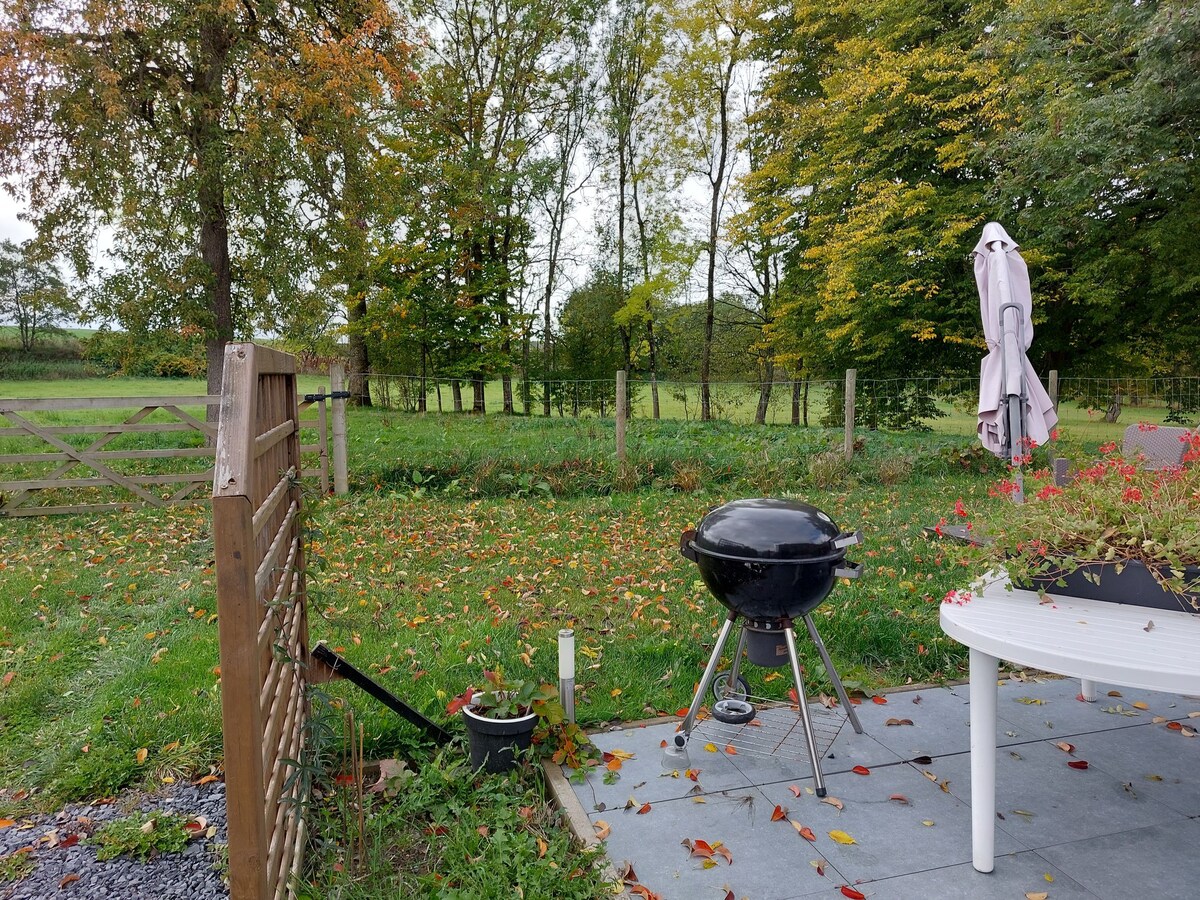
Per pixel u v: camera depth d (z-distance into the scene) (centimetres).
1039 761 288
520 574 547
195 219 1194
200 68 1195
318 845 241
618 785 272
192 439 1215
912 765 286
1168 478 240
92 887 225
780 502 283
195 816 262
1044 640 190
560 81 2167
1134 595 220
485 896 212
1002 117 1279
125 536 668
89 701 348
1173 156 1080
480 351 2181
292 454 278
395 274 2064
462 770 280
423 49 1898
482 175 1955
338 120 1226
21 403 734
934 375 1697
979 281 561
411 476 881
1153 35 966
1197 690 166
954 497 812
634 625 436
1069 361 1568
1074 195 1097
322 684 285
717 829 245
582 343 2478
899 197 1423
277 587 216
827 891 214
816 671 369
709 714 329
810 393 2203
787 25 1898
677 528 682
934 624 417
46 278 1306
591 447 961
